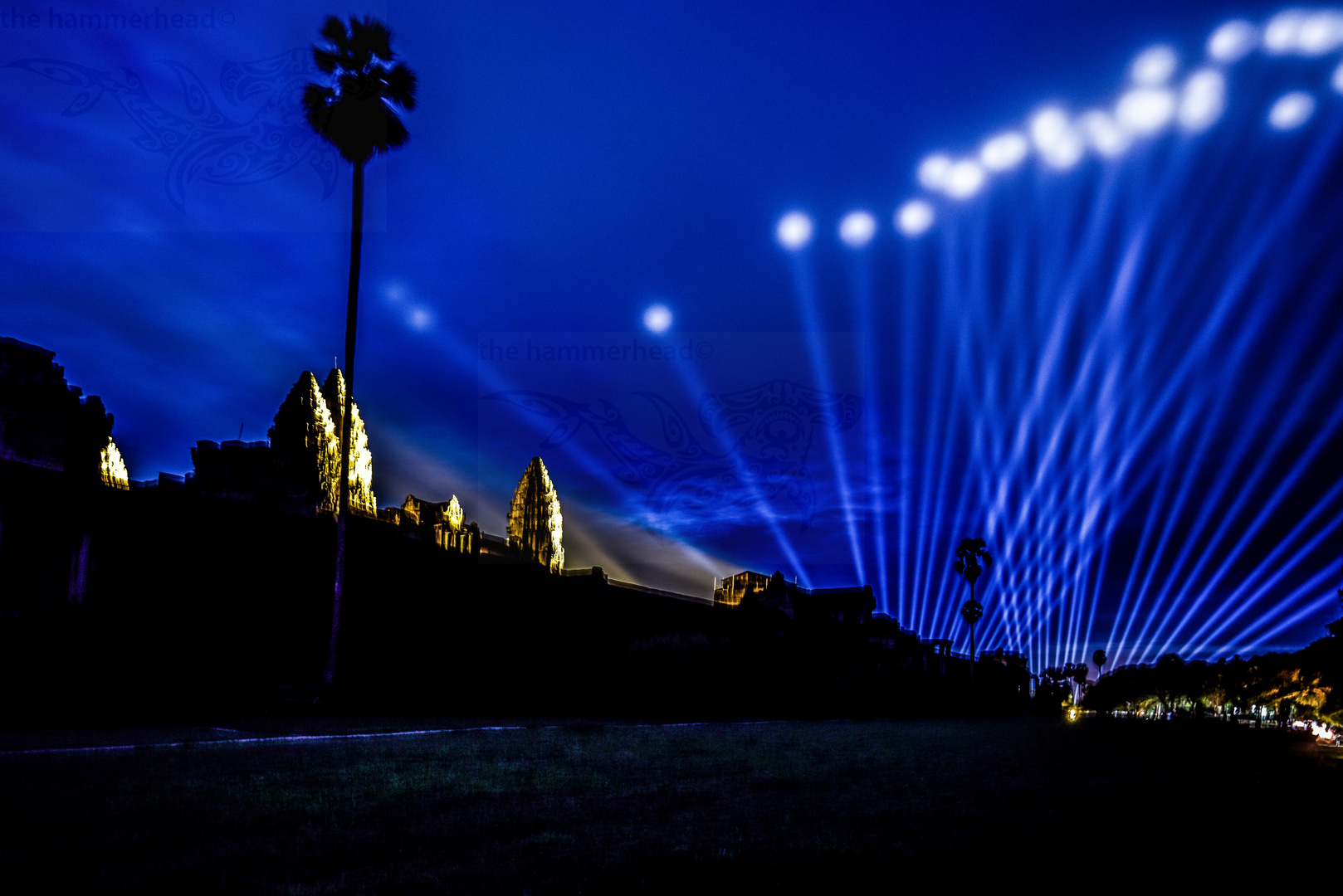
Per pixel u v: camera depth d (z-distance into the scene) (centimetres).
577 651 4472
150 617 2886
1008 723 5491
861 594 7088
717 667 4788
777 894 687
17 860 709
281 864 729
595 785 1305
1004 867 816
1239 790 1639
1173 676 12112
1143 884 768
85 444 3000
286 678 3155
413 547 4100
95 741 1634
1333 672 3788
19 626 2452
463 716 3041
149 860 723
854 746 2445
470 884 689
